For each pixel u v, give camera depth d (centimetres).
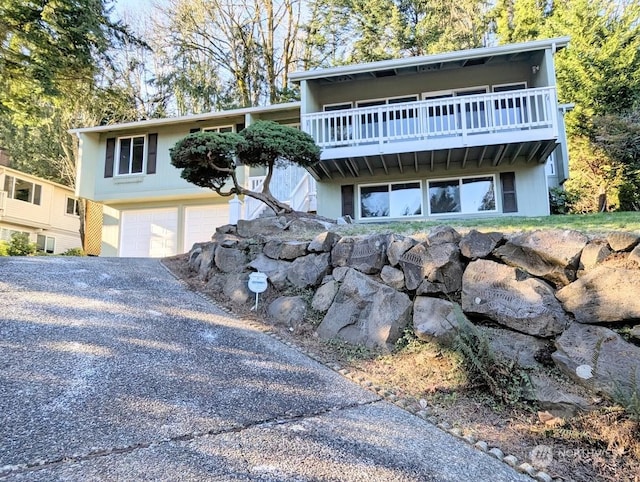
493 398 334
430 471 245
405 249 476
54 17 1174
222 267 659
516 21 2011
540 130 964
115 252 1499
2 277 554
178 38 2080
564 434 287
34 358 343
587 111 1523
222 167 817
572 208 1412
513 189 1115
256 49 2106
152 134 1459
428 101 1034
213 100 2114
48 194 2134
